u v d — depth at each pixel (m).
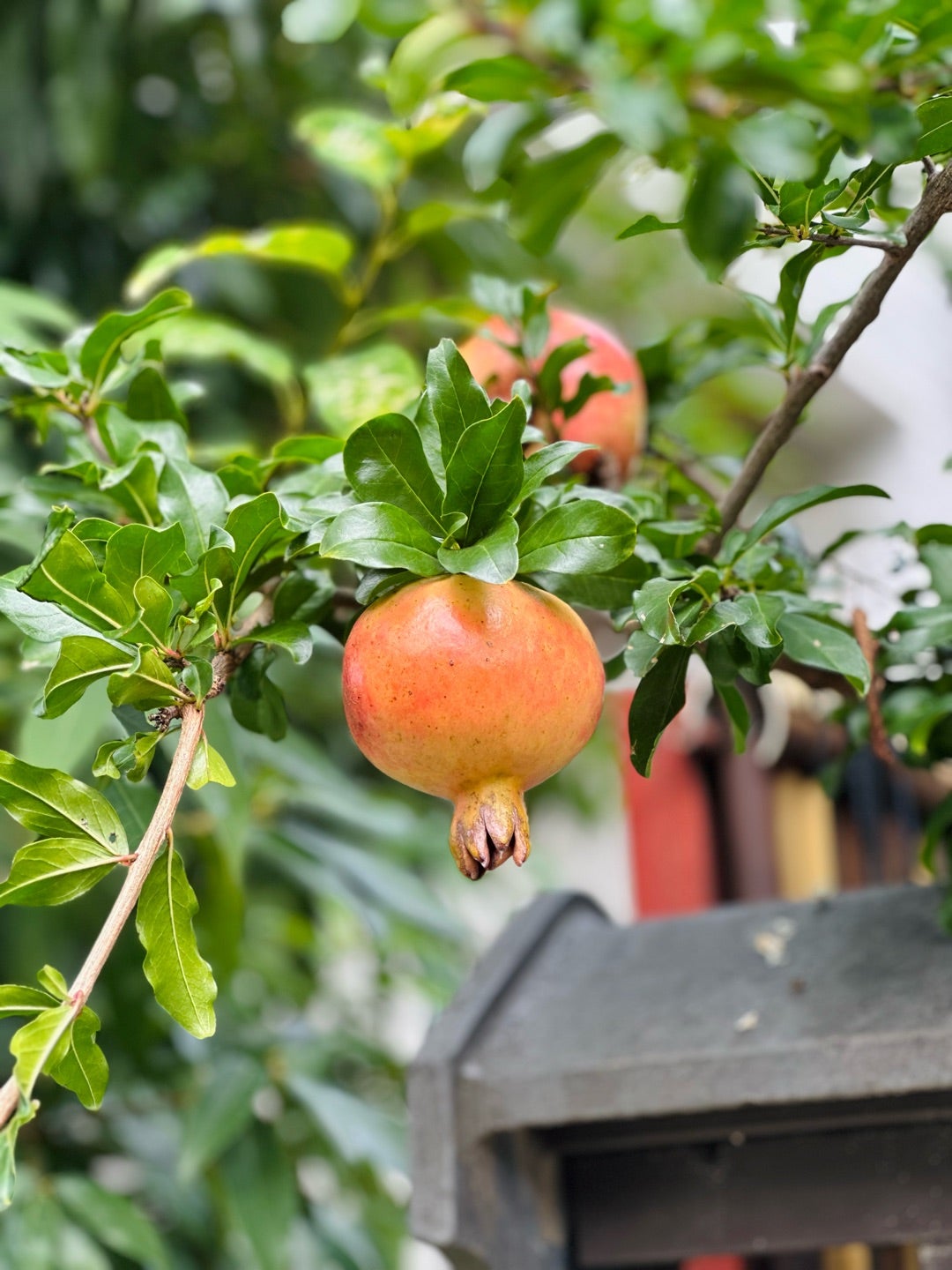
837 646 0.75
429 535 0.69
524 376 0.93
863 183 0.75
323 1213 1.62
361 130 1.21
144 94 2.07
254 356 1.18
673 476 1.01
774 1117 0.87
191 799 1.42
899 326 2.77
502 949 0.93
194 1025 0.67
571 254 2.44
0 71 1.92
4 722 1.48
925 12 0.71
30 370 0.86
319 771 1.56
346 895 1.50
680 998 0.87
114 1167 1.86
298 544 0.76
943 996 0.81
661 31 0.62
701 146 0.67
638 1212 0.91
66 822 0.67
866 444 2.76
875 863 1.37
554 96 0.68
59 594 0.69
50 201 2.01
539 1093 0.84
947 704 0.87
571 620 0.69
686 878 1.60
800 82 0.62
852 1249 1.40
